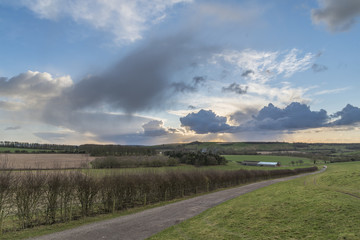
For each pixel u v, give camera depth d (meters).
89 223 18.09
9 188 16.11
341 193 20.77
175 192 35.09
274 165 134.38
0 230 15.43
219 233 14.03
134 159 77.19
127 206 25.88
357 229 11.79
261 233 13.28
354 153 176.62
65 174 20.31
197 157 103.19
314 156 174.25
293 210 16.70
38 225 17.34
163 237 13.84
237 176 57.88
